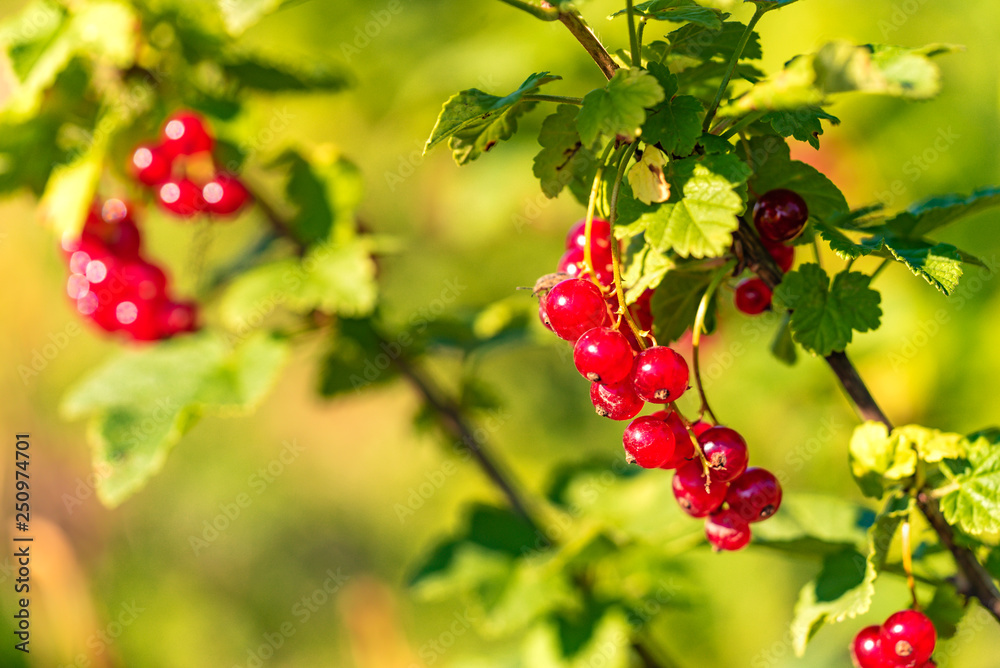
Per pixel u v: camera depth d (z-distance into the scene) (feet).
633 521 2.77
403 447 6.61
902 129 3.80
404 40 4.75
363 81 4.83
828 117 2.38
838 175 3.92
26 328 5.76
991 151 3.76
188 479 7.30
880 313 2.38
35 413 5.93
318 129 5.16
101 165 2.80
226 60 2.81
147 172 2.78
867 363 3.80
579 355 2.35
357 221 3.02
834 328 2.39
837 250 2.38
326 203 2.84
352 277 2.79
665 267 2.39
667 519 2.73
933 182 3.83
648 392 2.35
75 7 2.76
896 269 3.86
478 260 4.98
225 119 2.80
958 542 2.42
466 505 2.96
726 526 2.42
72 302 2.90
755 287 2.47
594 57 2.37
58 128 2.83
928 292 3.76
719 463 2.38
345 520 7.55
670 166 2.36
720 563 4.78
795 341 2.39
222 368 2.82
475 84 4.16
